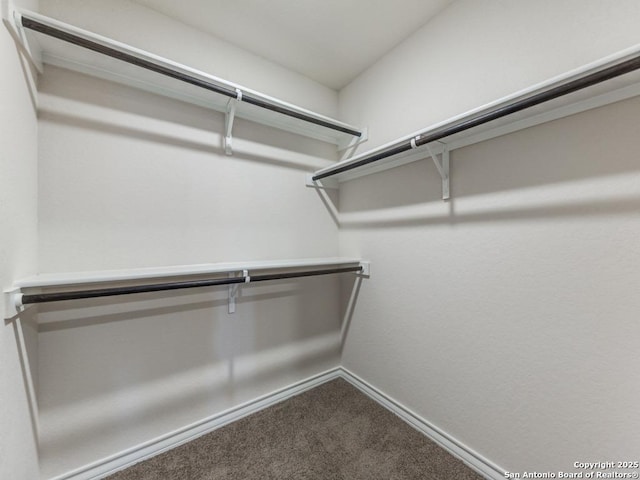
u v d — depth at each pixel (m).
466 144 1.21
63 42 1.00
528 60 1.02
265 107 1.41
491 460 1.14
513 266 1.07
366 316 1.79
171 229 1.35
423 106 1.42
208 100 1.41
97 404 1.17
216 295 1.48
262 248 1.65
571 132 0.92
